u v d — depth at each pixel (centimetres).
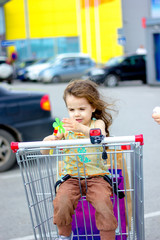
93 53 3600
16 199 570
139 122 1097
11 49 3516
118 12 3441
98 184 298
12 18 3553
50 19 3612
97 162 305
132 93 1783
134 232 309
